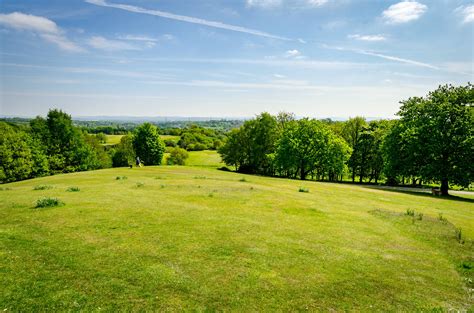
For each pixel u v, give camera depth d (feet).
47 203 52.90
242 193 79.82
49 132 206.18
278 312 24.67
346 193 104.88
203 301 25.43
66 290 25.76
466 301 29.25
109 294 25.55
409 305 27.55
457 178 135.33
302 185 122.11
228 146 266.36
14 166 178.81
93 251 33.96
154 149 286.05
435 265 38.11
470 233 56.18
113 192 71.97
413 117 158.10
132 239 38.47
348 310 25.85
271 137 248.32
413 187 187.52
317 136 206.18
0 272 28.09
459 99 146.00
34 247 34.27
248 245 39.01
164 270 30.30
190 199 67.41
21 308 23.04
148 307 24.07
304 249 39.19
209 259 33.83
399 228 55.52
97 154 291.99
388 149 166.61
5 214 47.42
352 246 42.34
